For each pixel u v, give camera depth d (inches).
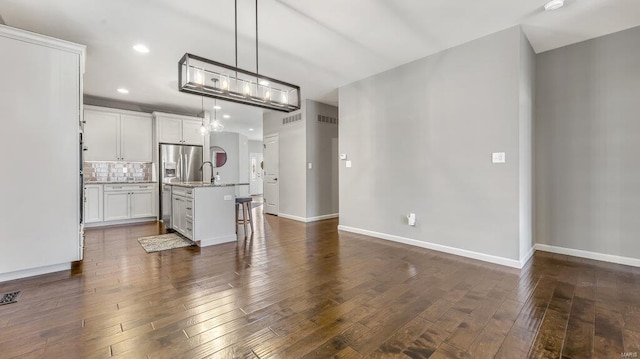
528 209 128.9
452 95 136.3
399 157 158.9
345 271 113.3
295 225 214.5
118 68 159.2
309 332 70.1
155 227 204.4
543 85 141.3
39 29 117.2
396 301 87.0
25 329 70.7
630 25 116.4
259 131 406.0
